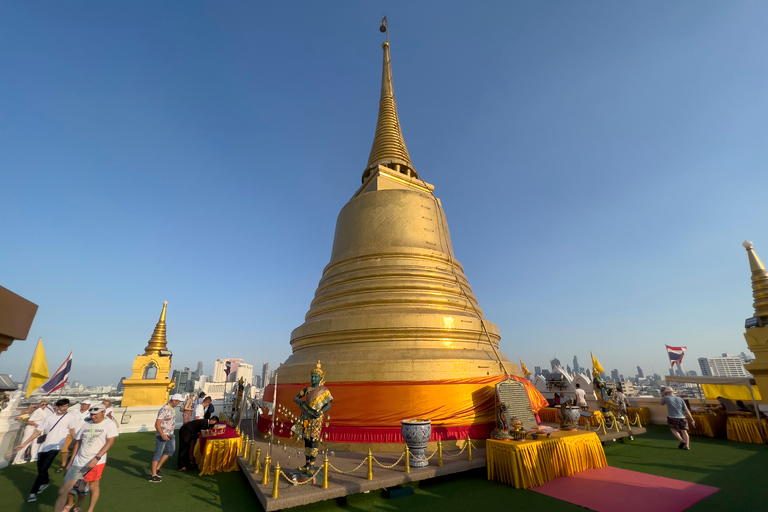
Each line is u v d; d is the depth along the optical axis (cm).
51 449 968
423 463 963
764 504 782
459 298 1645
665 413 1970
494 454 998
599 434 1318
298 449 1206
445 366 1284
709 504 788
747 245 1970
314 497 772
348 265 1717
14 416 1378
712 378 1781
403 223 1770
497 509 784
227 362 3022
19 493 976
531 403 1377
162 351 2512
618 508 775
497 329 1744
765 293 1844
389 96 2569
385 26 2948
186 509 814
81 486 768
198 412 1291
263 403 1585
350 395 1234
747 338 1828
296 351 1655
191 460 1162
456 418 1205
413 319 1416
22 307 425
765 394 1733
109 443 798
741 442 1480
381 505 812
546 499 838
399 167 2219
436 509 787
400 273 1598
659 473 1028
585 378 2144
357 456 1097
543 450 988
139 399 2350
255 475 918
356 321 1431
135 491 937
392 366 1260
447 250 1891
